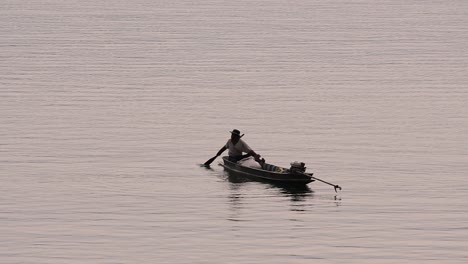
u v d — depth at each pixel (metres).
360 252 67.81
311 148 107.94
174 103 139.75
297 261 65.62
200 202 83.25
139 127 120.62
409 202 83.12
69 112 131.50
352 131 118.56
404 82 162.12
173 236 71.81
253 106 137.25
